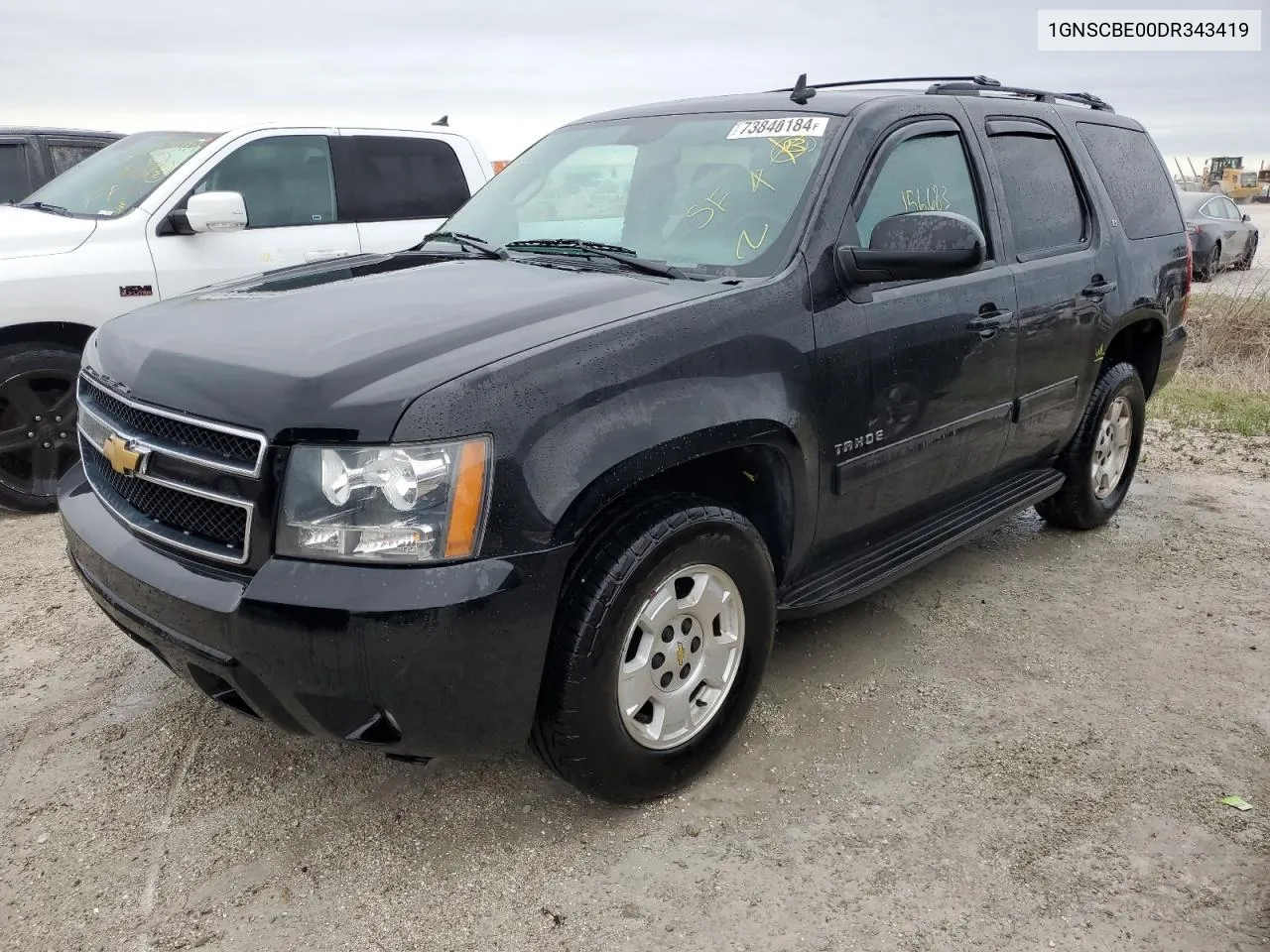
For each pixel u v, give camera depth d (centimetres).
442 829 269
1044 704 334
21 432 513
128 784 288
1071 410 436
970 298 356
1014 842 264
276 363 238
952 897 243
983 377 367
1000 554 469
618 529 251
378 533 221
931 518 386
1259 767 299
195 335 267
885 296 323
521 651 234
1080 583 436
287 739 311
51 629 387
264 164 602
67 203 593
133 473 253
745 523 278
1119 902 242
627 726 262
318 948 229
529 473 230
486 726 238
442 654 222
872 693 339
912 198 347
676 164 351
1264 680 351
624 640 251
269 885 249
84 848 262
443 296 286
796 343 291
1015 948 228
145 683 344
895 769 296
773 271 299
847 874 252
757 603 290
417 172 670
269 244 595
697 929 233
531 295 282
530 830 269
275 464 225
